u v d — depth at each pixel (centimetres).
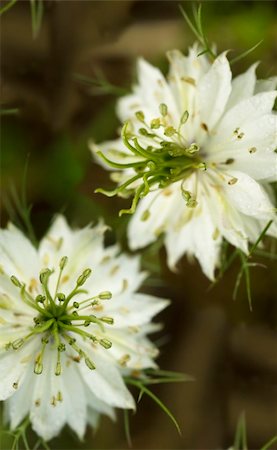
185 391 42
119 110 35
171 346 41
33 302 32
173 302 41
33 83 41
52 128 40
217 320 41
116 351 32
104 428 41
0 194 40
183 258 39
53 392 32
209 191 33
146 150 32
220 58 32
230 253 38
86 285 33
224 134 32
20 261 32
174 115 33
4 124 40
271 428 42
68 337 32
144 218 34
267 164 32
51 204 40
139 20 41
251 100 32
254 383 42
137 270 33
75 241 33
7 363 31
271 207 32
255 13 39
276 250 37
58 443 40
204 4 39
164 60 40
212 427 42
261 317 40
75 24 41
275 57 39
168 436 41
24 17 41
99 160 35
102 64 41
